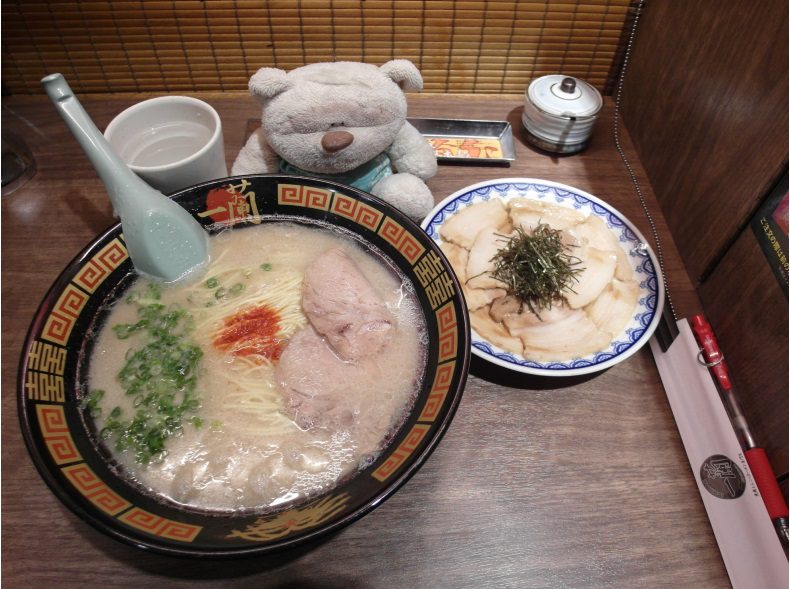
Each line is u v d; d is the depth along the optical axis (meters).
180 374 0.36
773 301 0.35
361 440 0.34
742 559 0.33
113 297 0.38
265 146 0.43
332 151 0.38
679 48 0.44
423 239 0.37
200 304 0.39
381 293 0.39
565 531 0.35
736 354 0.38
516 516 0.35
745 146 0.37
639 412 0.39
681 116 0.44
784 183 0.34
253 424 0.34
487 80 0.54
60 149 0.49
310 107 0.37
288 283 0.40
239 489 0.32
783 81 0.33
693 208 0.43
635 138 0.51
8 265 0.43
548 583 0.33
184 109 0.43
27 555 0.33
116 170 0.35
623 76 0.53
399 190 0.42
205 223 0.41
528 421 0.38
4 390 0.38
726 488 0.35
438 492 0.36
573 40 0.51
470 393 0.39
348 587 0.33
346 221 0.41
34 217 0.45
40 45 0.49
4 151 0.47
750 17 0.36
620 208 0.48
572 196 0.46
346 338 0.36
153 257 0.38
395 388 0.35
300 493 0.32
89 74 0.52
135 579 0.32
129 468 0.33
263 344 0.38
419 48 0.51
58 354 0.34
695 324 0.39
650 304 0.40
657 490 0.36
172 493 0.32
